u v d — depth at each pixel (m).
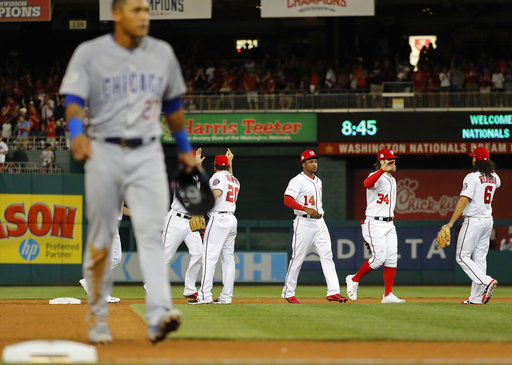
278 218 82.69
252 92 81.50
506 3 97.69
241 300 47.56
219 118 79.25
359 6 75.25
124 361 16.38
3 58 99.00
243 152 81.56
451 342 21.50
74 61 18.47
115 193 19.03
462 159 83.12
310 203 40.62
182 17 76.44
